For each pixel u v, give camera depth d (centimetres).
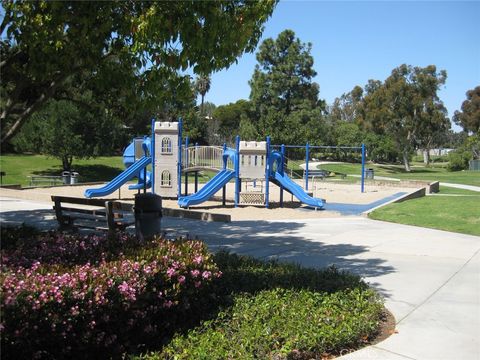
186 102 693
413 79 5731
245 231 1266
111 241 584
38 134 3528
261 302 550
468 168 6028
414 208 1727
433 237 1192
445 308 622
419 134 5991
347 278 667
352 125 6562
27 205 1731
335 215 1652
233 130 7031
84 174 3972
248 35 632
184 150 2167
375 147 6116
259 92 5309
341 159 7138
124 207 1681
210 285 534
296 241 1121
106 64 621
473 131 7762
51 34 560
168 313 479
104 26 567
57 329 379
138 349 448
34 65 571
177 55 609
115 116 734
